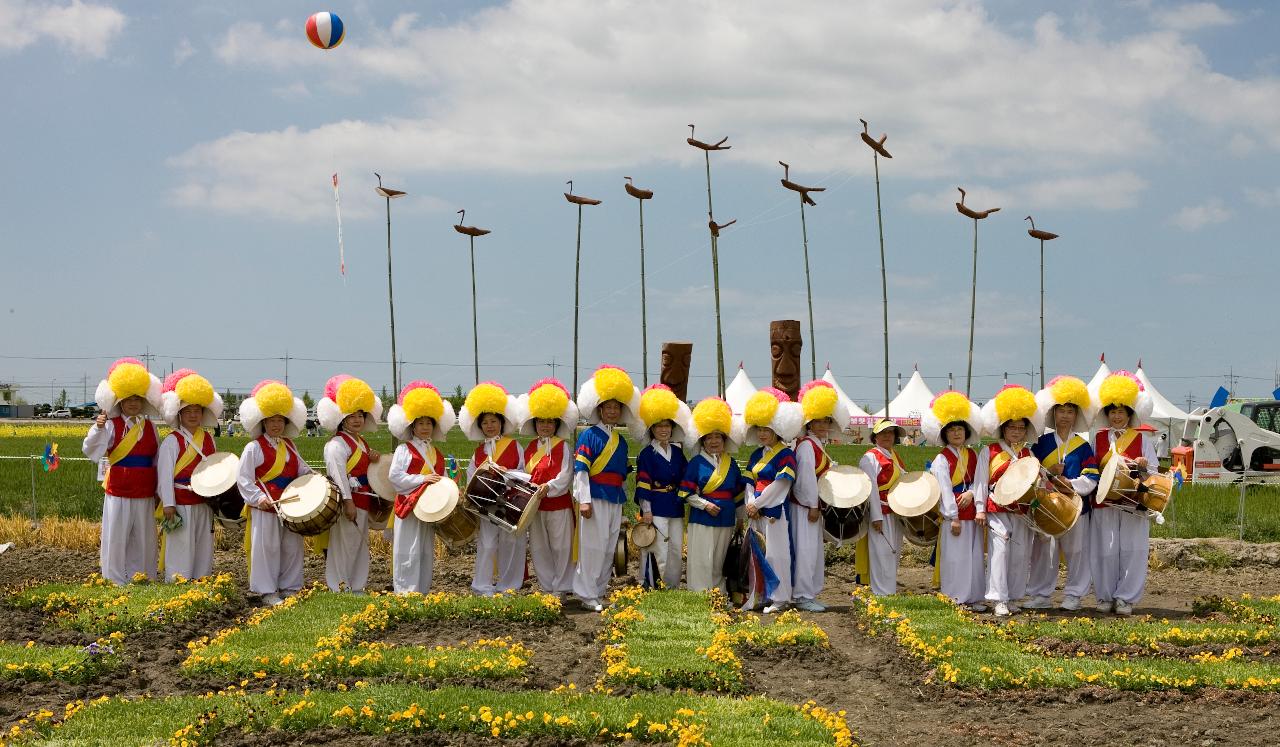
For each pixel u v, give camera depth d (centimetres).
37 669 988
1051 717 925
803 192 1858
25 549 1764
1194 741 863
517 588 1383
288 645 1070
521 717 862
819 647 1130
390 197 1756
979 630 1162
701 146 1797
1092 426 1395
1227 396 3070
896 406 5303
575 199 1809
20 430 7094
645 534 1347
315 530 1316
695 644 1102
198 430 1412
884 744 866
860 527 1373
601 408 1370
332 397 1386
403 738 844
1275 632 1177
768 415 1325
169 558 1386
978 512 1340
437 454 1381
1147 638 1141
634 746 836
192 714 870
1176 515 2094
